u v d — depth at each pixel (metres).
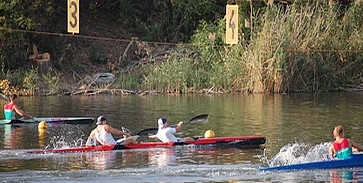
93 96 100.62
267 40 104.62
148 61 111.31
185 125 71.12
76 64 111.88
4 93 100.25
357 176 48.06
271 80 104.12
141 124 71.25
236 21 85.00
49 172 49.38
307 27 107.62
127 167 50.94
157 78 105.06
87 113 80.12
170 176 48.12
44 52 111.12
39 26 107.94
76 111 82.00
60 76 109.06
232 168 50.56
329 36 108.88
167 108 84.62
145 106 86.81
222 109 83.56
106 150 57.47
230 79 105.06
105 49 115.75
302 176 48.19
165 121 59.59
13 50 106.38
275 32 105.25
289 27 106.31
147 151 57.22
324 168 50.34
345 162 50.62
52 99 96.06
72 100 94.62
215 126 70.06
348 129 67.31
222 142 59.69
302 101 92.56
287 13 108.25
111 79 108.44
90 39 116.44
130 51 115.44
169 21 118.69
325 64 107.25
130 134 63.47
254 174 48.84
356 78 110.62
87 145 57.97
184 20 118.25
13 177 47.88
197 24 118.44
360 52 110.12
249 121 73.25
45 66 108.81
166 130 59.31
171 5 118.94
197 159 53.75
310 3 113.56
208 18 118.94
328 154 53.19
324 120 73.56
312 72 106.44
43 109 83.88
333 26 110.75
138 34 119.75
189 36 117.25
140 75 108.81
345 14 113.19
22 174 48.78
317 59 106.94
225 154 55.78
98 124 58.25
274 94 102.69
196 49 111.25
